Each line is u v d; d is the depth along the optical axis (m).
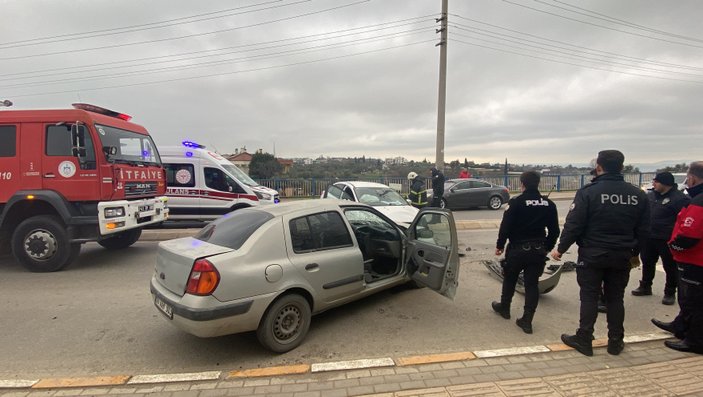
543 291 5.09
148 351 3.67
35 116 6.24
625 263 3.41
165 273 3.63
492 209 16.81
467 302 4.94
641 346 3.68
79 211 6.33
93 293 5.33
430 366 3.28
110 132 6.65
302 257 3.78
